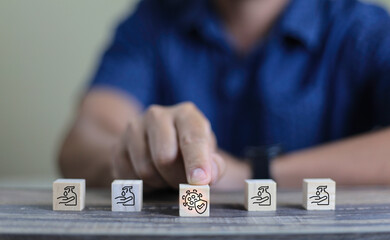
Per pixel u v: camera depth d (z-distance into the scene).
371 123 0.81
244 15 0.85
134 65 0.87
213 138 0.50
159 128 0.46
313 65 0.82
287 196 0.47
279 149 0.57
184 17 0.87
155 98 0.90
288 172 0.57
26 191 0.49
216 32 0.85
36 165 1.31
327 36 0.81
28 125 1.30
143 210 0.41
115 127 0.68
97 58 1.30
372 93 0.78
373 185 0.57
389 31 0.78
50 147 1.31
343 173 0.57
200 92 0.86
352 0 0.84
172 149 0.44
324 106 0.82
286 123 0.82
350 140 0.62
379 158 0.58
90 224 0.36
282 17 0.82
